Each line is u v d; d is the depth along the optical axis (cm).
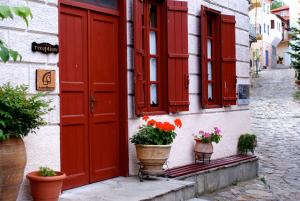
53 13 541
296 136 1524
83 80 610
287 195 802
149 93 732
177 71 768
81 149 606
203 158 802
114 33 666
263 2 4766
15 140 436
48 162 532
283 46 5438
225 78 909
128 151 669
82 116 607
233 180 854
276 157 1184
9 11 326
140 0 690
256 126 1744
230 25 926
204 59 839
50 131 534
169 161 752
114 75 664
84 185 610
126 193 576
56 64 543
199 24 838
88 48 618
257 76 3819
